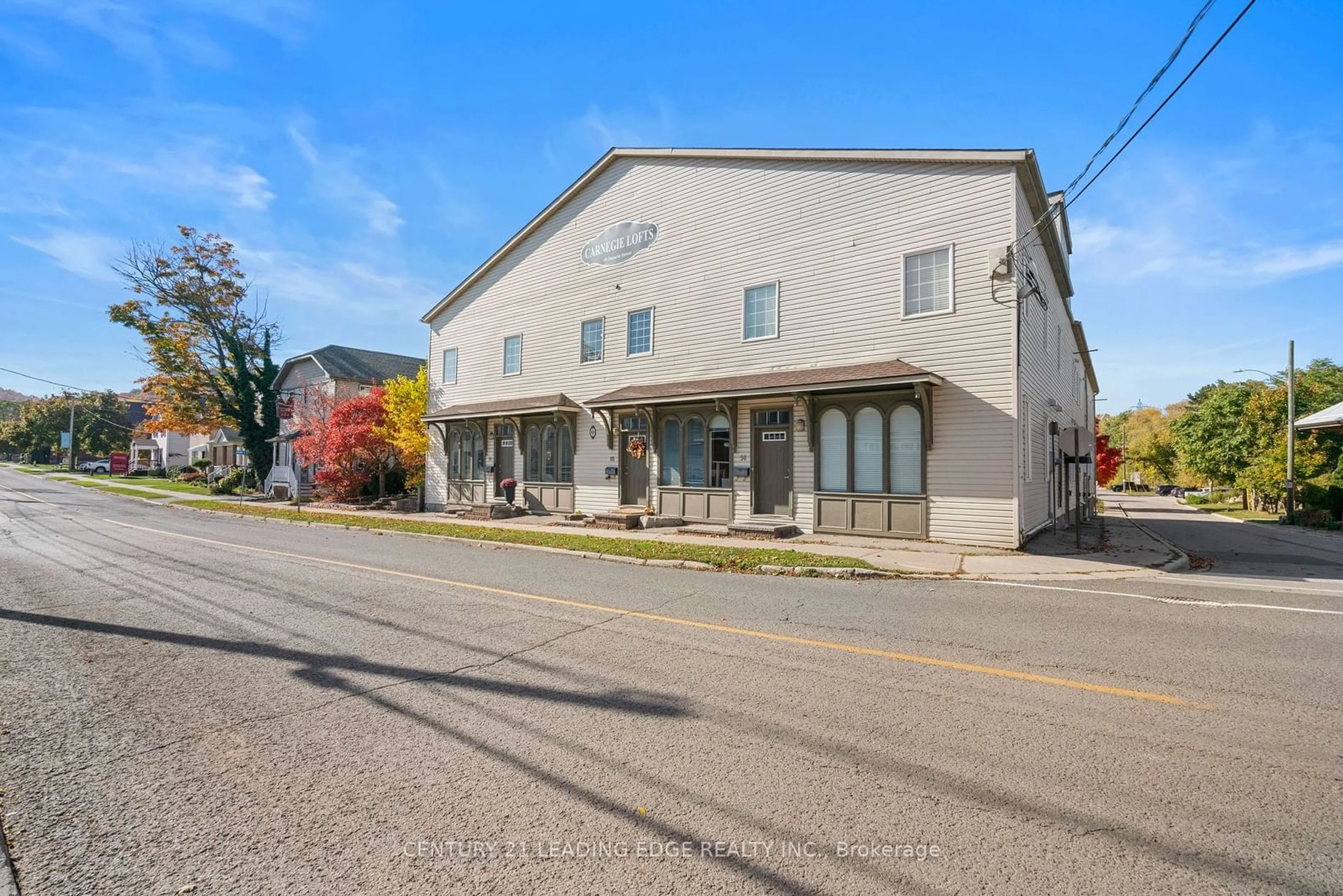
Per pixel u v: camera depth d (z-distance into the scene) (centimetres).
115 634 625
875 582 923
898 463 1312
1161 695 461
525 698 455
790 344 1480
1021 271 1252
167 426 3550
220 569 1013
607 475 1798
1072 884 256
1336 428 2298
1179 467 5719
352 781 340
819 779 341
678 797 323
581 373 1902
